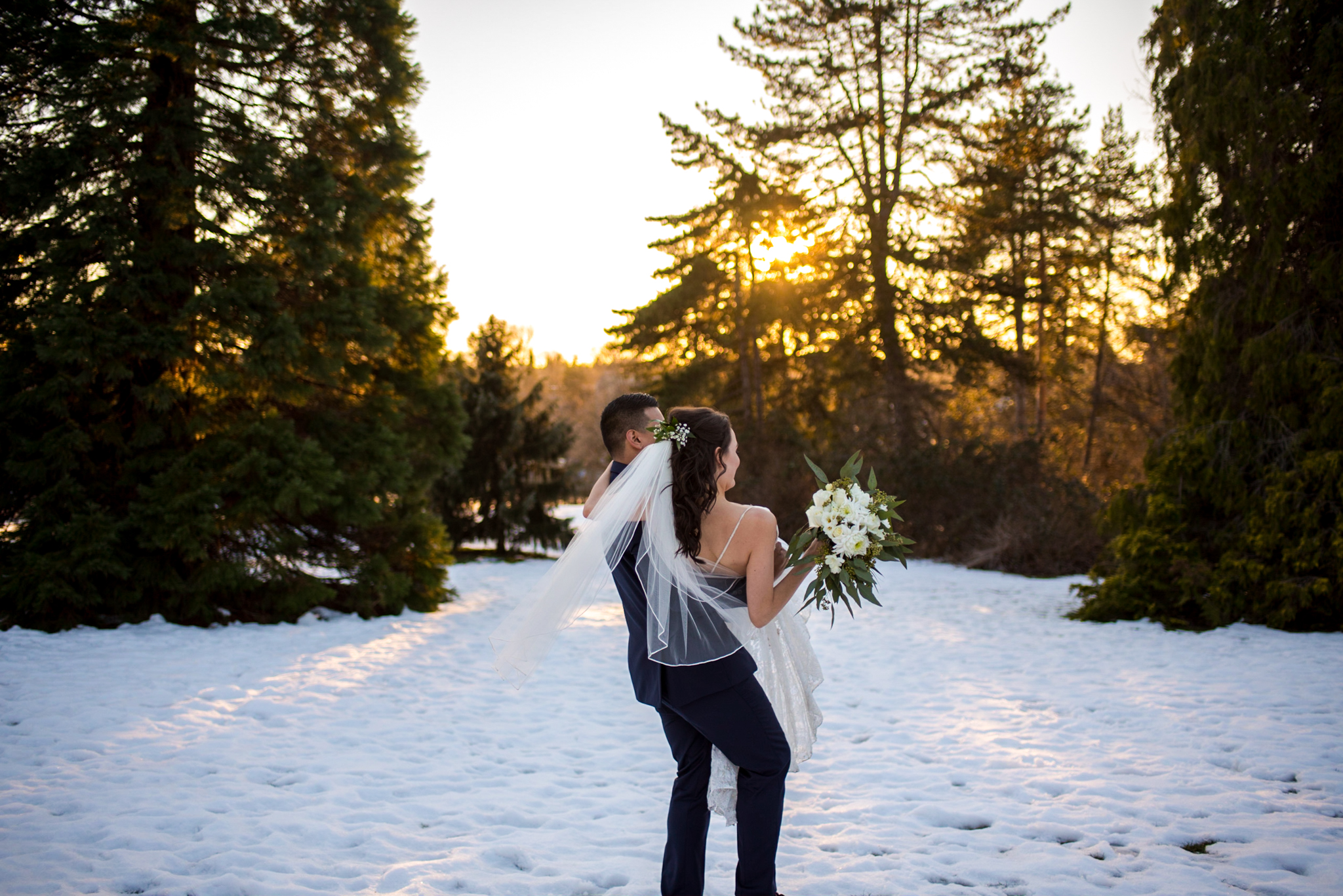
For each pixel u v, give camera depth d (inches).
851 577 104.1
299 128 403.5
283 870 120.8
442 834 138.3
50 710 209.5
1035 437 800.9
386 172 434.0
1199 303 385.4
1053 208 1017.5
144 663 271.7
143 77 350.3
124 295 337.4
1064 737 197.5
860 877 119.7
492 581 601.0
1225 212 370.6
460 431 478.3
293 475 365.7
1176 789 159.2
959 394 1140.5
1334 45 331.0
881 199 912.9
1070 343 1202.0
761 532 101.3
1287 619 325.7
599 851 130.0
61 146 339.6
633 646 107.8
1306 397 349.7
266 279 360.8
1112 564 416.2
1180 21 379.6
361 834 135.2
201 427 361.7
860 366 973.8
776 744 101.7
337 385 412.8
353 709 224.7
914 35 879.1
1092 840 134.8
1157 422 1054.4
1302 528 333.4
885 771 173.5
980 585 569.3
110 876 116.1
